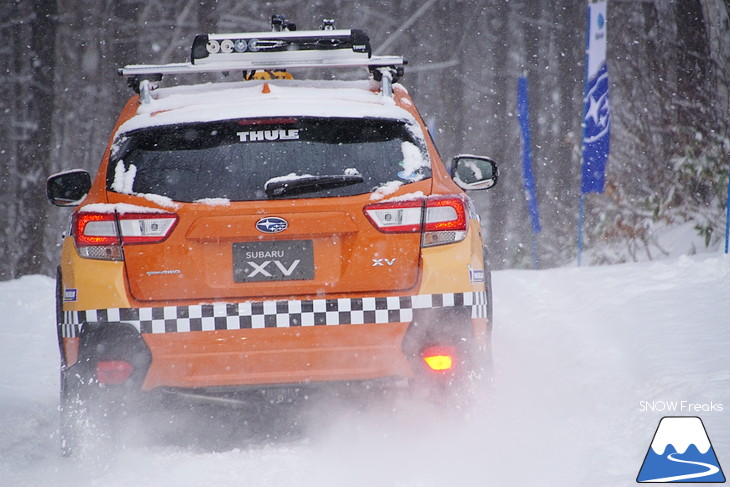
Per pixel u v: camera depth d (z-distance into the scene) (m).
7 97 108.31
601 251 55.00
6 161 106.56
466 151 131.88
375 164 18.22
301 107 18.38
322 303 17.69
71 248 18.47
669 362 22.23
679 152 56.12
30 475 17.34
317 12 127.69
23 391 26.14
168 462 17.64
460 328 17.86
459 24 128.25
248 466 17.03
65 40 96.81
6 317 37.44
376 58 20.45
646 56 91.62
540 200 107.75
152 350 17.69
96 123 105.31
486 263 19.89
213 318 17.64
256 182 17.97
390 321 17.77
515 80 127.31
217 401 18.47
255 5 124.62
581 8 111.50
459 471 15.95
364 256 17.83
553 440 17.48
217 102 18.92
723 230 51.28
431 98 130.12
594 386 21.80
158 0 115.06
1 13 110.06
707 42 61.62
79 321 17.83
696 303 28.81
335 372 17.78
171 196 17.91
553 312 31.84
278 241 17.80
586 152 47.66
